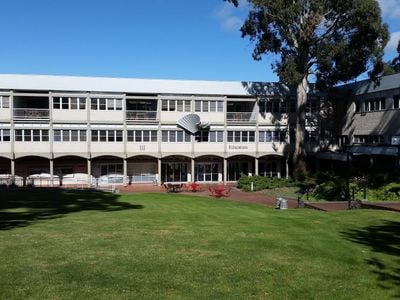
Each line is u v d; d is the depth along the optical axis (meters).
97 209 25.70
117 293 8.75
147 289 9.02
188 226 17.12
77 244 13.16
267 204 32.75
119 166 55.72
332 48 44.06
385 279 9.95
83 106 52.03
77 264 10.78
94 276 9.82
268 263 11.09
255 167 57.28
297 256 11.85
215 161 58.41
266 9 44.75
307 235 14.92
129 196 36.06
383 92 48.72
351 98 55.09
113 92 52.53
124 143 53.19
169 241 13.67
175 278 9.75
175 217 20.64
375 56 44.31
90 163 52.91
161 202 30.95
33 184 50.84
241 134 56.31
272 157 59.22
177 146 54.72
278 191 42.97
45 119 50.94
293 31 46.69
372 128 50.69
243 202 33.12
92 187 49.44
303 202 28.88
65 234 15.04
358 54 44.16
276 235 14.88
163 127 54.19
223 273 10.18
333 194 32.84
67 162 54.22
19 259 11.24
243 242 13.55
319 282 9.67
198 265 10.80
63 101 51.47
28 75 52.81
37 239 14.02
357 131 53.69
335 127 57.75
